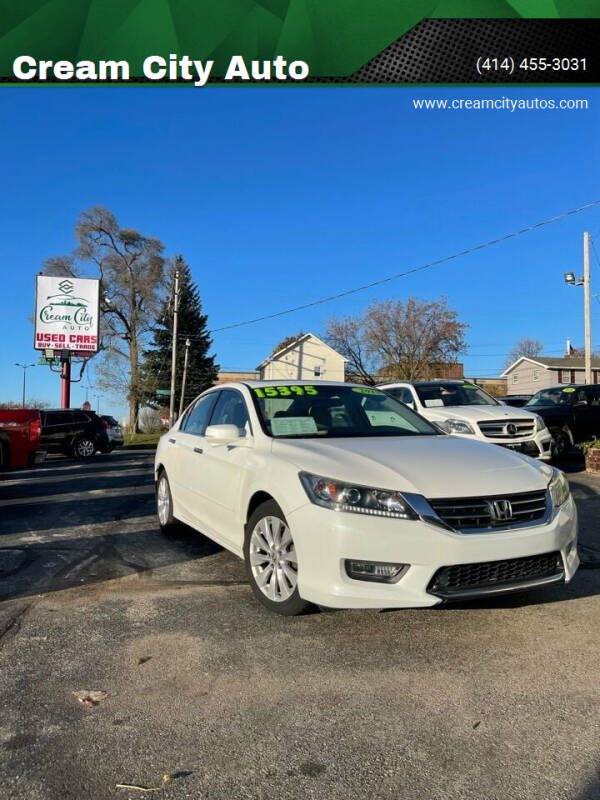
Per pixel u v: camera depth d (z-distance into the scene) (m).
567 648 3.28
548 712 2.60
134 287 47.56
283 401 4.81
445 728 2.48
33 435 10.81
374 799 2.05
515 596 4.11
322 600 3.28
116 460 17.69
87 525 6.86
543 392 13.57
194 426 5.86
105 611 3.93
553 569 3.48
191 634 3.51
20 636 3.51
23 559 5.29
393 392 10.69
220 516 4.59
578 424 12.12
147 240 47.66
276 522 3.76
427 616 3.77
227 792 2.09
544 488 3.57
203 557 5.33
